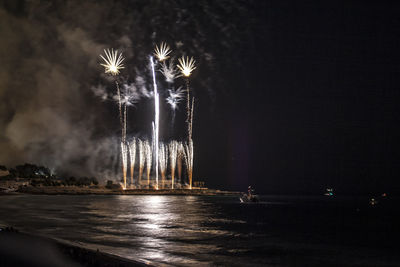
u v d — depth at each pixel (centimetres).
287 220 6519
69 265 1750
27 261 1803
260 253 3042
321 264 2731
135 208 7875
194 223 5178
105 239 3325
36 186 15688
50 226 4241
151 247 2986
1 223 4438
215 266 2398
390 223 6475
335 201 18312
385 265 2778
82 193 15562
